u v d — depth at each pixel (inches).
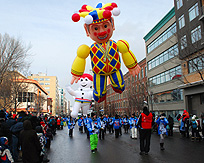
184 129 593.3
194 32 768.3
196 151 359.9
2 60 748.0
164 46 1168.2
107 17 281.6
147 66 1430.9
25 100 1951.3
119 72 311.4
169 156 317.4
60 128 1109.1
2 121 297.1
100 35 289.4
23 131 204.5
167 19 1131.3
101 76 313.1
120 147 418.3
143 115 332.2
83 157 324.8
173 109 1069.8
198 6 791.7
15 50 770.2
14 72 882.8
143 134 334.0
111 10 296.7
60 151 384.5
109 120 784.3
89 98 663.8
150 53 1374.3
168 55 1125.7
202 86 804.6
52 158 320.5
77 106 655.1
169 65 1107.3
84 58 319.6
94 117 385.1
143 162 280.1
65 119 1471.5
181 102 993.5
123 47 312.8
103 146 435.5
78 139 586.9
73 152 372.2
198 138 509.4
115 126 604.4
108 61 295.9
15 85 975.6
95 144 376.5
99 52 297.6
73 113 649.6
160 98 1230.3
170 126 627.2
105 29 291.4
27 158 196.5
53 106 4239.7
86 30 306.7
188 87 892.6
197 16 798.5
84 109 670.5
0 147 201.8
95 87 318.3
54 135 713.0
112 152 362.3
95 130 378.9
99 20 286.5
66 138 616.7
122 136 645.3
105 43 302.7
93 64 303.9
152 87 1332.4
